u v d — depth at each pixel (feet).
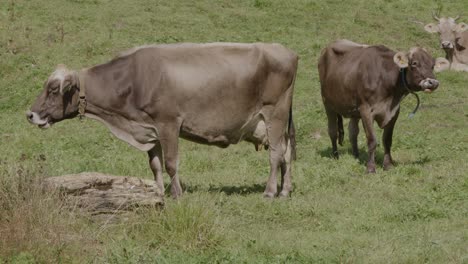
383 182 45.06
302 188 43.50
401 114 65.10
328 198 41.06
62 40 75.82
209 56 40.70
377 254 30.86
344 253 30.66
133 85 40.37
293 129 42.96
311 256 30.50
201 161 50.67
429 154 53.67
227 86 40.55
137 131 40.81
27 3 83.25
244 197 40.70
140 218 33.17
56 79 40.16
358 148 57.41
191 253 30.71
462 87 72.43
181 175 48.06
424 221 36.47
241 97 40.78
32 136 58.34
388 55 49.85
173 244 31.53
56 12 81.61
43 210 31.17
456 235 33.58
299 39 80.33
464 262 29.91
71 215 32.04
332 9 87.76
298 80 71.77
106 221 32.78
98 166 48.55
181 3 86.22
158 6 84.99
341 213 38.29
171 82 40.06
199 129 40.88
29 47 74.59
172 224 32.14
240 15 84.12
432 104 67.41
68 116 40.96
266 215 37.37
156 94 40.06
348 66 51.37
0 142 57.41
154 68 40.27
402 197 41.22
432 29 76.54
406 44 82.33
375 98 49.52
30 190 32.45
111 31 77.77
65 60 72.64
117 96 40.47
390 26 85.56
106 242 31.63
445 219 36.58
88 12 82.12
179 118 40.42
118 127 41.06
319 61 55.62
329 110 54.24
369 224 35.86
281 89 41.37
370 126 49.57
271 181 41.60
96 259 29.53
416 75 48.32
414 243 32.50
